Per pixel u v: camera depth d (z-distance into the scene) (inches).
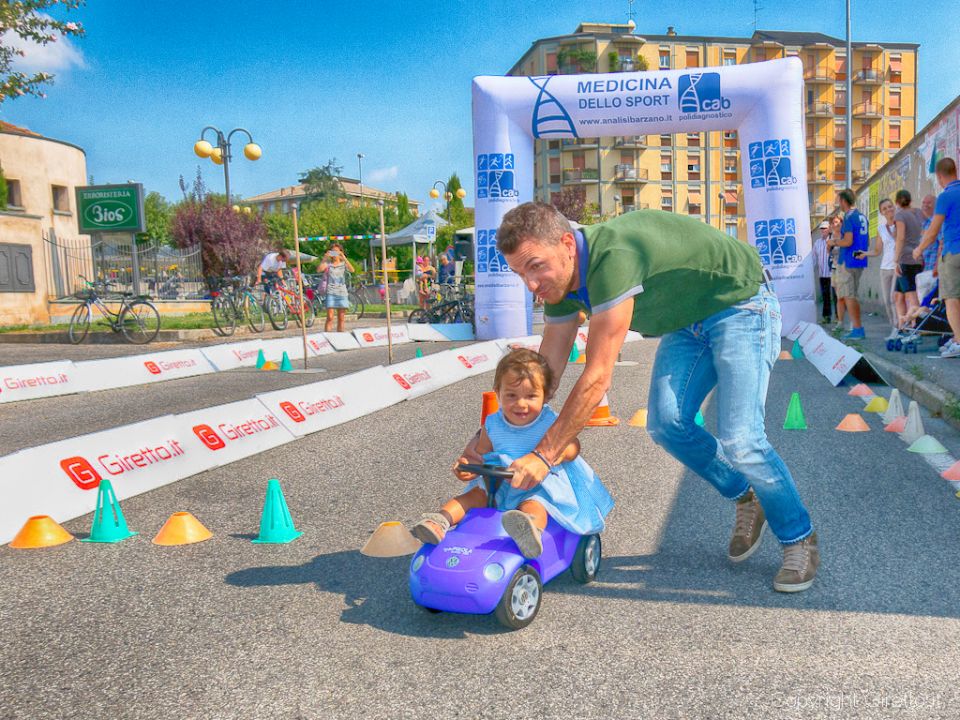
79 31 740.0
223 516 185.6
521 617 119.9
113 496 172.7
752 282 132.5
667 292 127.7
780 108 588.7
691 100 599.8
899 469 211.2
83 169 1227.2
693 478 209.8
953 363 370.6
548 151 3088.1
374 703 98.8
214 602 133.1
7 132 1103.0
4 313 820.6
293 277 789.9
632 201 3097.9
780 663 106.9
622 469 221.5
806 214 597.6
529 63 3152.1
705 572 142.8
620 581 139.6
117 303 645.3
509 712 96.0
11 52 748.0
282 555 157.1
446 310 788.0
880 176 815.7
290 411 278.7
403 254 2073.1
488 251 657.6
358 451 253.6
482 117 641.0
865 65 3262.8
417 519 179.5
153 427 221.8
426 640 116.9
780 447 240.7
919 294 422.9
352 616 126.3
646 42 3085.6
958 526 163.9
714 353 134.3
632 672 105.4
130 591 138.9
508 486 135.8
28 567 152.3
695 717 93.8
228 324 681.0
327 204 2869.1
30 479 181.6
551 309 135.2
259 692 102.3
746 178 605.6
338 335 604.7
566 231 115.9
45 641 119.0
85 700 101.2
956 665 105.0
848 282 509.0
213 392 379.6
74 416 319.6
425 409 331.6
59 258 905.5
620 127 621.3
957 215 346.6
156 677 106.8
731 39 3142.2
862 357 357.1
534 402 133.3
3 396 352.8
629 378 408.8
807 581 132.4
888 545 153.6
